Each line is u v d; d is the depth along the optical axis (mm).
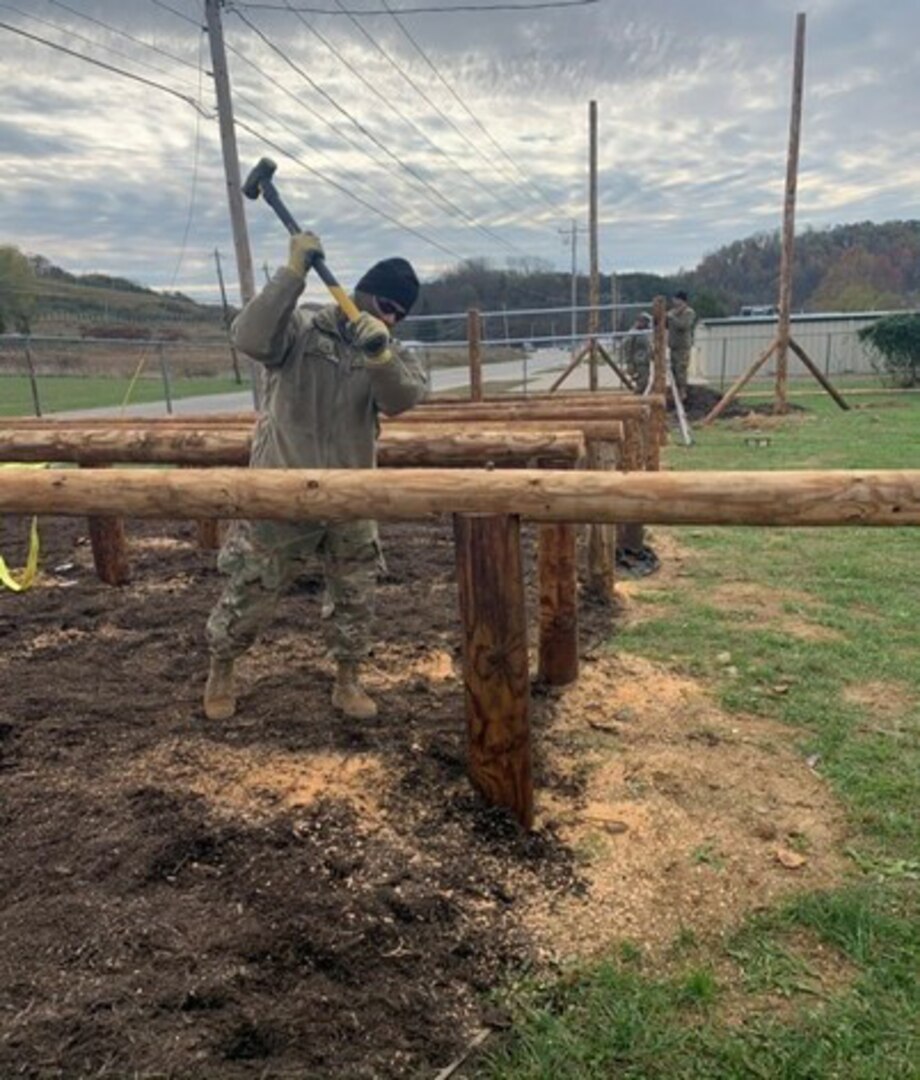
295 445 2773
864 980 2037
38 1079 1664
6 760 2914
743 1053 1830
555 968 2068
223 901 2152
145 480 2475
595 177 21594
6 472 2600
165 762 2881
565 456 3402
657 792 2854
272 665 3777
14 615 4582
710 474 2211
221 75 13734
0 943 2006
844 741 3232
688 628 4523
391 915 2146
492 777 2604
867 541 6422
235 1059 1737
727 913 2277
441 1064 1791
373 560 3061
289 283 2578
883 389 22703
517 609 2469
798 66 15344
